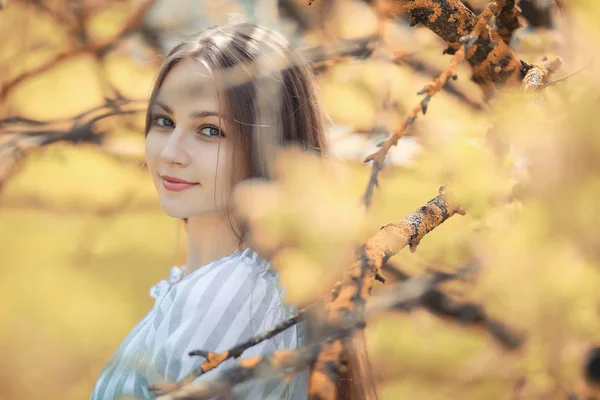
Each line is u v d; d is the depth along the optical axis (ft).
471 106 5.38
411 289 2.56
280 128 4.98
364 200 2.40
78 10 7.27
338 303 2.58
